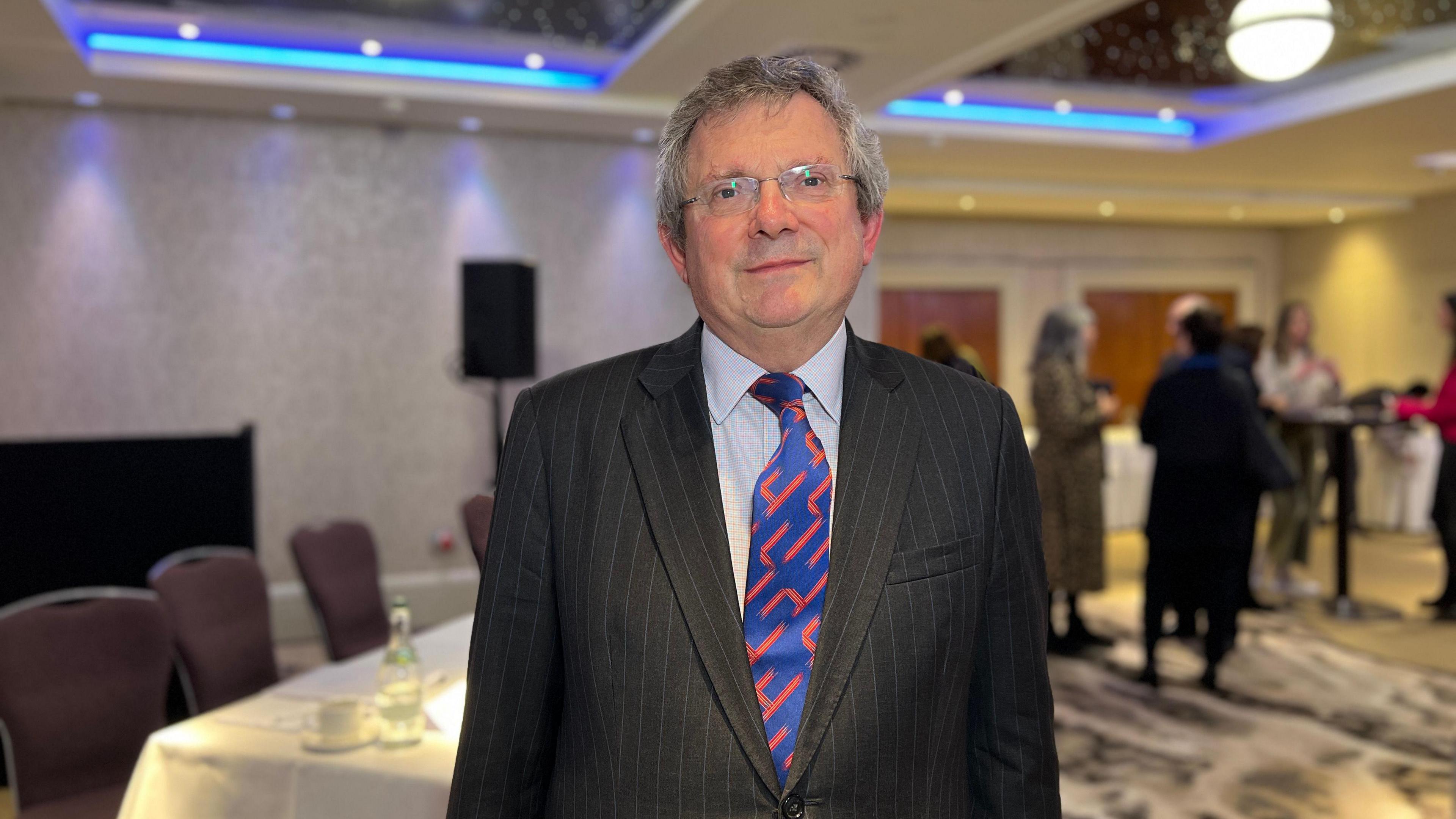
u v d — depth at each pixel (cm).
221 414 549
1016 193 781
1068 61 518
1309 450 585
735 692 95
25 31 405
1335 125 593
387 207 573
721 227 100
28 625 243
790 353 104
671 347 113
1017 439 111
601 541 100
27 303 519
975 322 965
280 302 557
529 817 108
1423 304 923
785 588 99
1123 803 317
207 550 311
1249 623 521
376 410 574
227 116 546
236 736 204
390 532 578
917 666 98
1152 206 870
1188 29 468
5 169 514
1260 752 357
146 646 259
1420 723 383
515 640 104
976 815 111
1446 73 504
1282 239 1074
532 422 108
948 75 486
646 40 454
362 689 235
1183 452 404
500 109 531
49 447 373
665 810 95
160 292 538
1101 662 461
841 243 101
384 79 501
